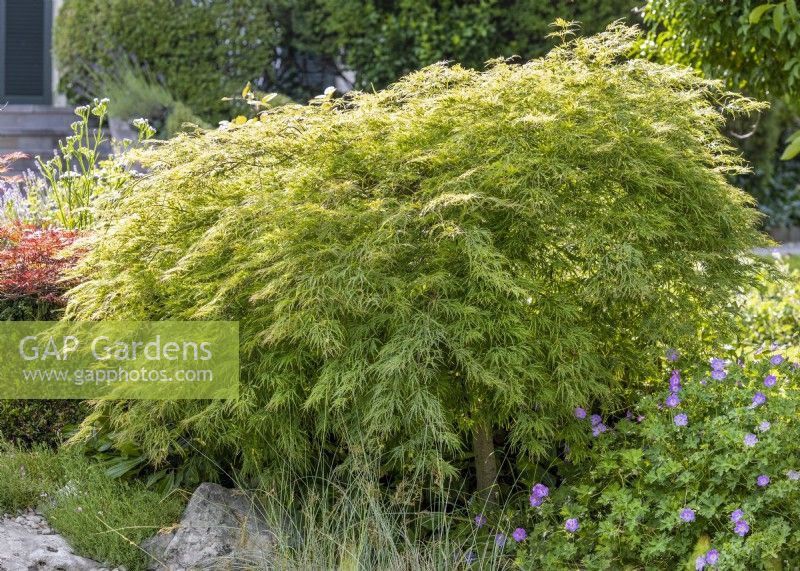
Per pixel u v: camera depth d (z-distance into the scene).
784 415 3.19
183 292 3.71
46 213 5.80
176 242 3.77
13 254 4.47
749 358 4.39
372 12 9.52
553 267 3.53
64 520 3.62
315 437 3.58
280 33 9.93
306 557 3.23
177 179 3.72
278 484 3.62
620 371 3.73
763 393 3.41
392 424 3.28
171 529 3.53
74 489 3.81
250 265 3.38
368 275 3.33
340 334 3.26
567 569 3.20
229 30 9.66
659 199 3.68
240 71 9.74
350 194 3.55
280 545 3.32
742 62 5.65
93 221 4.87
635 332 3.69
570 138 3.54
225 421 3.54
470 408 3.54
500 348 3.35
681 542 3.11
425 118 3.70
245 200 3.52
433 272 3.42
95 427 3.99
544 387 3.42
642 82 3.92
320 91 10.36
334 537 3.34
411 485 3.53
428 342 3.27
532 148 3.56
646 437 3.36
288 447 3.45
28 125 10.12
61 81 10.16
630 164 3.53
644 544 3.15
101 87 9.73
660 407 3.48
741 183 12.02
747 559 2.90
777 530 2.92
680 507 3.10
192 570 3.39
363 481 3.34
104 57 9.66
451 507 3.77
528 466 3.75
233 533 3.51
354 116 3.80
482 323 3.34
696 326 3.72
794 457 3.04
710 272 3.74
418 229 3.50
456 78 3.90
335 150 3.67
